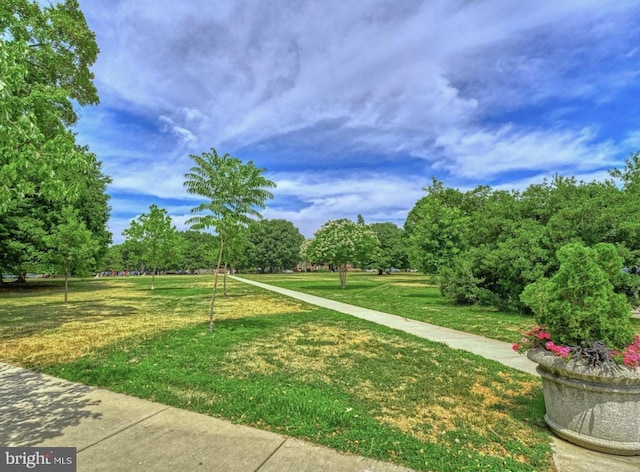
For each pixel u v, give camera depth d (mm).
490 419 3664
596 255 3621
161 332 8188
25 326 9109
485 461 2809
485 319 10539
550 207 13102
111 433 3248
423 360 5859
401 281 35000
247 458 2830
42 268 20266
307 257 28422
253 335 7801
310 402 3895
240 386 4445
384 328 8828
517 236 12648
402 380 4875
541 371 3416
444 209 19344
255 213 8211
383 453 2918
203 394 4199
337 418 3508
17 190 3926
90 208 26344
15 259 21422
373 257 28156
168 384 4539
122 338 7492
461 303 14453
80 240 15289
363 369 5355
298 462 2777
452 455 2902
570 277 3424
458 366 5543
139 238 25422
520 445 3113
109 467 2684
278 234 72562
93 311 12359
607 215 10523
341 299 16688
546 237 11672
